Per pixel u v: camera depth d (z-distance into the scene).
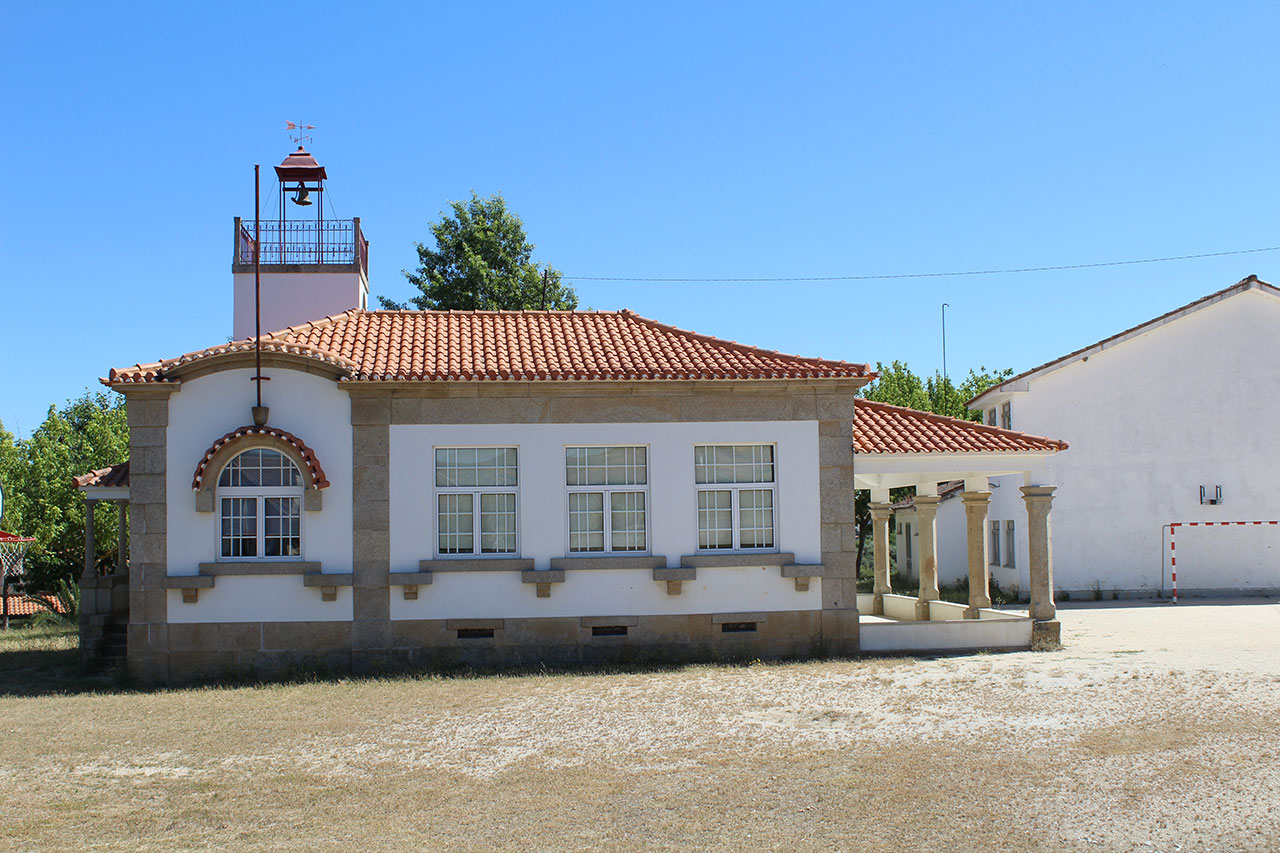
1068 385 31.11
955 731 12.11
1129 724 12.13
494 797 9.90
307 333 19.67
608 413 18.41
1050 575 19.23
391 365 18.30
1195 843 8.23
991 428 20.20
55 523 33.28
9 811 9.77
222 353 17.48
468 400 18.14
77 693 16.61
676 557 18.34
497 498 18.27
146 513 17.56
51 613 28.88
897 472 19.25
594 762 11.12
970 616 21.53
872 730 12.30
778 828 8.82
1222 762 10.30
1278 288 31.09
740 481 18.77
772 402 18.73
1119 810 9.01
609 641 18.11
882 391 47.28
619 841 8.61
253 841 8.79
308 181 26.91
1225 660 16.72
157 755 11.90
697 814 9.23
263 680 17.19
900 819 8.94
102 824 9.33
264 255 26.53
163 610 17.50
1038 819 8.85
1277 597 30.27
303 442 17.75
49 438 39.25
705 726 12.70
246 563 17.56
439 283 38.97
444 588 17.84
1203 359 31.28
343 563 17.73
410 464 17.95
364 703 14.64
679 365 18.81
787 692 14.79
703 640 18.27
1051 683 15.03
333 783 10.53
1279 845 8.12
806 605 18.56
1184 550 30.77
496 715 13.61
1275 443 31.11
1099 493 30.83
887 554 25.72
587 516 18.42
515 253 40.66
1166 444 31.06
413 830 9.00
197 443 17.69
